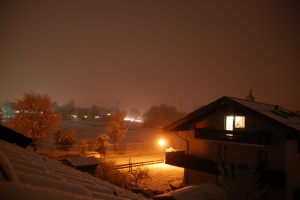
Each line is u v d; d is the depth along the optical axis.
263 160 14.56
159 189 18.64
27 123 25.47
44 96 26.78
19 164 2.58
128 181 19.25
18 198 1.27
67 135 31.61
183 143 43.38
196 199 9.16
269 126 14.25
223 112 16.39
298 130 12.34
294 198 13.95
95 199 2.42
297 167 14.77
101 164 19.55
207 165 16.08
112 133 36.97
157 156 31.75
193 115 17.00
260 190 12.51
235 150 15.75
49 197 1.53
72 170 4.51
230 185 10.51
